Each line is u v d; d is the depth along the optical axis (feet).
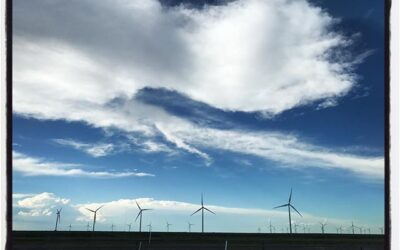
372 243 451.53
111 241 348.59
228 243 387.34
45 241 327.06
